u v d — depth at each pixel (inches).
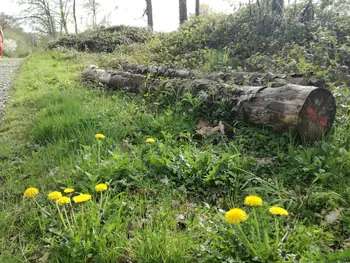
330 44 237.0
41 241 84.0
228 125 146.0
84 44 594.9
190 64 283.6
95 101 210.4
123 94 229.9
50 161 129.6
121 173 111.6
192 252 75.1
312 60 215.0
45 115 181.6
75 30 1057.5
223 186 107.1
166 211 92.0
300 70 185.9
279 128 132.1
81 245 73.5
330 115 131.0
